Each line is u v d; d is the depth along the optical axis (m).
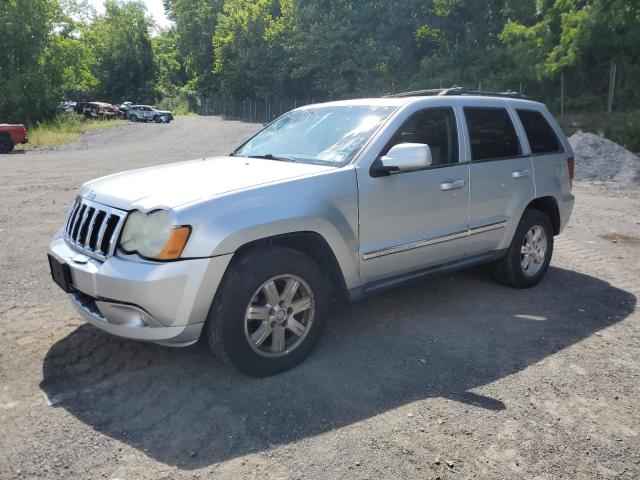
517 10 26.50
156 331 3.30
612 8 19.88
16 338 4.19
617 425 3.26
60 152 20.56
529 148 5.43
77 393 3.43
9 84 33.31
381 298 5.22
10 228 7.79
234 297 3.42
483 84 26.53
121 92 70.94
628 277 6.13
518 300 5.26
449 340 4.34
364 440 3.04
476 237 4.89
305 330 3.81
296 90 50.25
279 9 54.62
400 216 4.25
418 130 4.45
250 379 3.64
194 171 4.03
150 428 3.09
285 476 2.73
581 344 4.34
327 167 4.03
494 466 2.86
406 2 32.91
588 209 10.17
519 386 3.67
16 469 2.72
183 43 73.25
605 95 23.28
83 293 3.61
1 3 33.78
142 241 3.31
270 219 3.49
